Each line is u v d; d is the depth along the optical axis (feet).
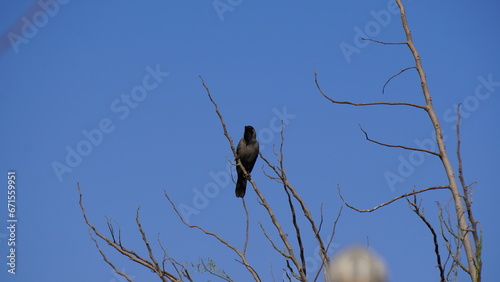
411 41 35.91
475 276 28.68
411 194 32.73
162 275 33.83
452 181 32.91
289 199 33.04
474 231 29.89
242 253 34.81
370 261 18.01
